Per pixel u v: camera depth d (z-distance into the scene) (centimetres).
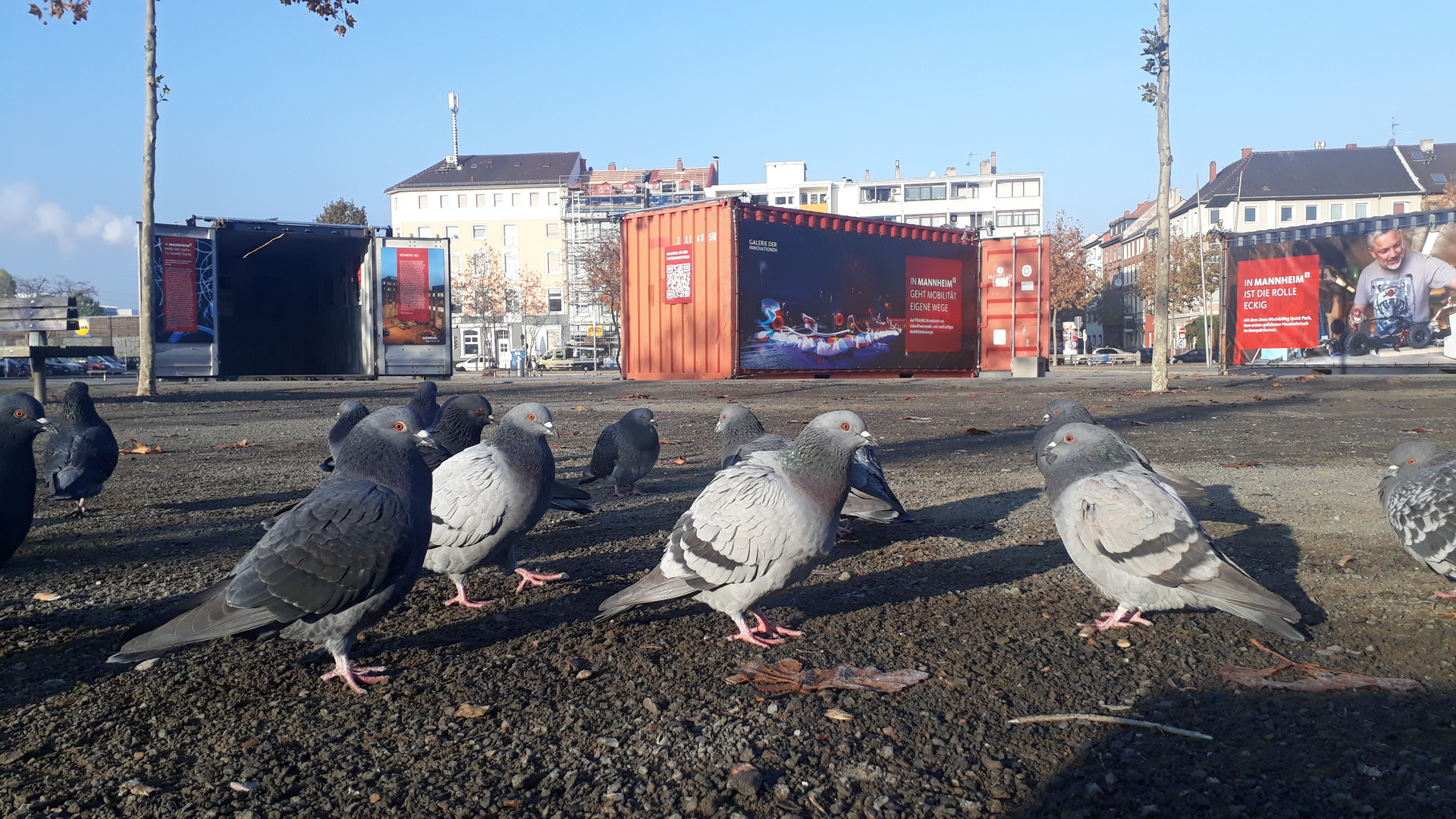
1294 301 2669
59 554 550
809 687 336
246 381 3000
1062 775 268
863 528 624
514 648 388
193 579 491
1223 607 348
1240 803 249
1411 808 243
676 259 2395
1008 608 436
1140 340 8556
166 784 268
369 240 3102
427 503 362
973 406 1614
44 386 1535
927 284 2622
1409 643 374
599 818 248
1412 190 7188
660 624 422
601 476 764
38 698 334
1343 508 645
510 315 8319
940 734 297
